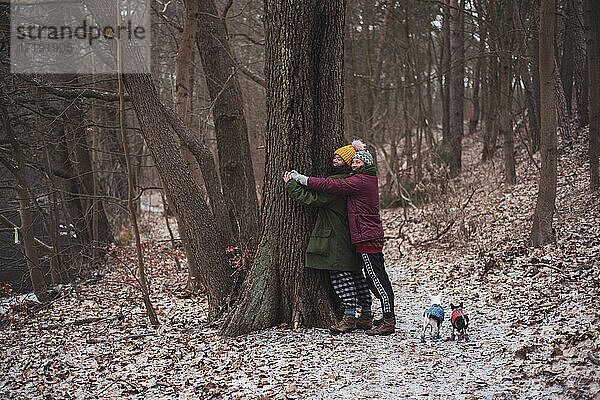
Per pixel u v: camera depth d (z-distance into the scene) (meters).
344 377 4.72
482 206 14.02
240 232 8.52
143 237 17.03
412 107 20.88
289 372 4.90
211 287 7.10
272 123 6.26
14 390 4.82
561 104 16.06
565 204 11.72
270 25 6.13
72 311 8.63
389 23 20.30
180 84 9.49
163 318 7.74
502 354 4.98
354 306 6.05
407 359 5.09
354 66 18.95
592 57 11.76
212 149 19.17
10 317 7.88
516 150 19.83
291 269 6.26
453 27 20.06
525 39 16.08
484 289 7.78
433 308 5.65
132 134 16.84
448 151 20.19
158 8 11.16
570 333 5.14
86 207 13.33
